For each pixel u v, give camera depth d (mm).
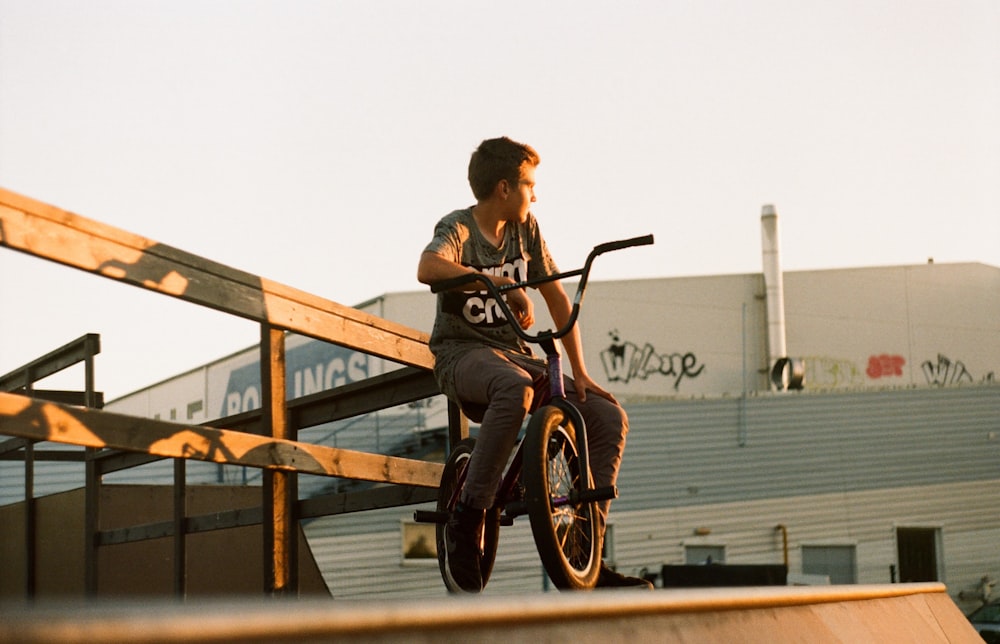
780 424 23969
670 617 1691
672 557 23219
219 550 6062
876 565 23469
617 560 23031
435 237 3184
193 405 36031
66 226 2721
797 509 23609
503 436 3012
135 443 3031
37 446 7191
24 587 5891
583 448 3023
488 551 3270
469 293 3225
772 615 2064
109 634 785
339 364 30469
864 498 23719
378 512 20938
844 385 35750
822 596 2354
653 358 34625
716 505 23516
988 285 36781
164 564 6027
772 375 30266
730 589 1935
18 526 6238
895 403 24234
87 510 5211
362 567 20625
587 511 3086
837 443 23969
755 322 35156
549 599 1377
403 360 4055
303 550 6215
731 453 23781
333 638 992
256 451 3441
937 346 36281
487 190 3250
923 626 2922
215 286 3232
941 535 23703
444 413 24781
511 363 3174
